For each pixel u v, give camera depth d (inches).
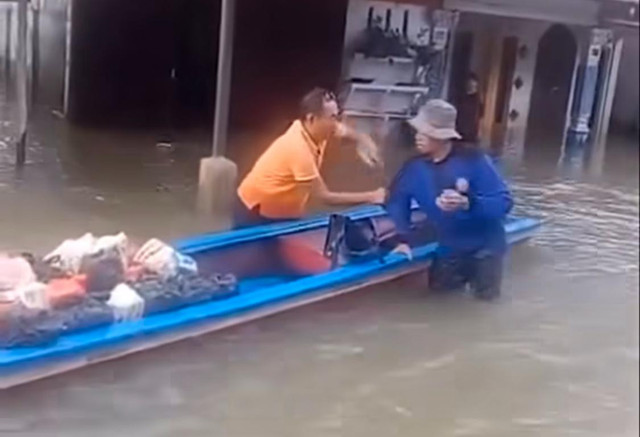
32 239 276.4
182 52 455.2
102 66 461.4
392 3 389.7
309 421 219.0
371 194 265.6
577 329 246.7
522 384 232.4
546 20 376.8
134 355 224.8
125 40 468.8
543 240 277.7
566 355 239.5
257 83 402.6
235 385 223.9
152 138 404.2
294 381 227.8
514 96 370.9
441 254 258.7
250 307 237.5
